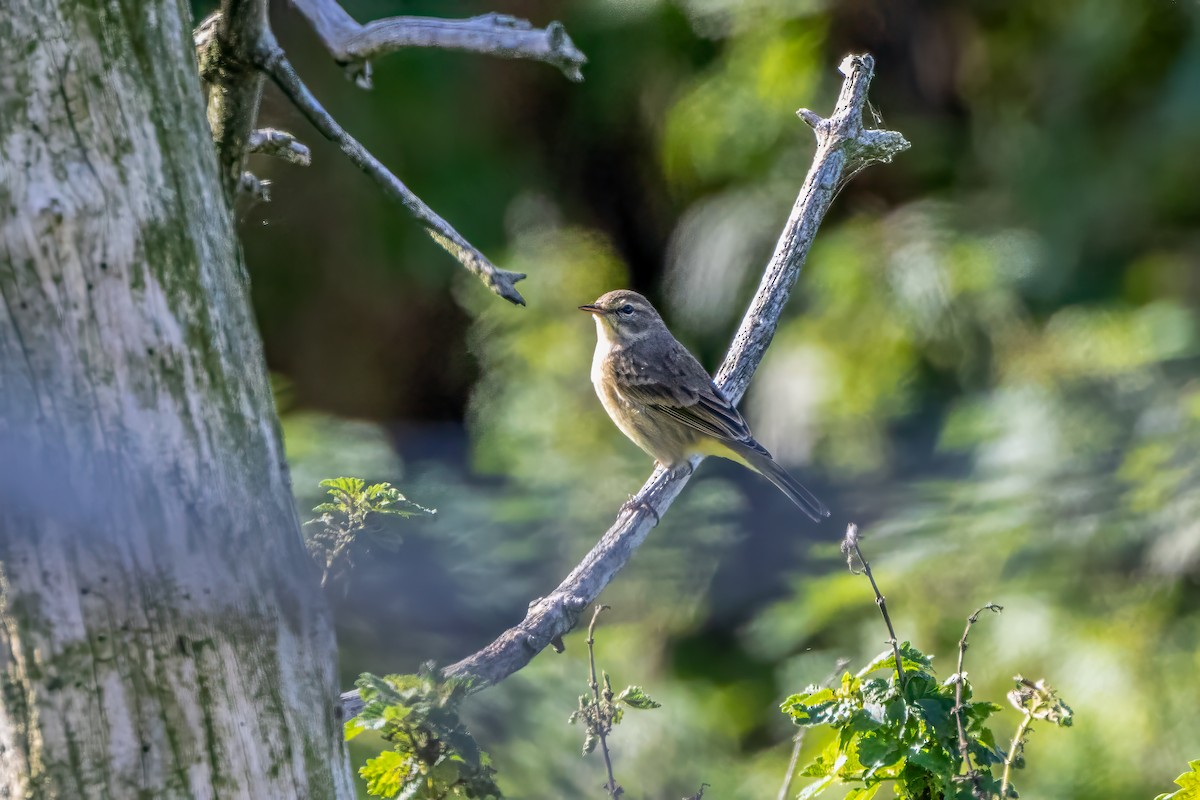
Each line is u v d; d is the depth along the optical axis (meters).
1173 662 12.27
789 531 15.12
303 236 15.57
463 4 16.11
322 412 15.74
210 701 3.85
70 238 3.74
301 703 4.08
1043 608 12.84
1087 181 15.20
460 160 16.36
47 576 3.72
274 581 4.05
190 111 4.00
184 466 3.87
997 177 15.75
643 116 17.34
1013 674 12.66
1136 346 14.07
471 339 16.39
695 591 14.98
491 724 10.09
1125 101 15.27
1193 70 14.84
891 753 5.02
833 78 16.22
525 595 12.35
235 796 3.88
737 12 16.52
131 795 3.77
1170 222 15.02
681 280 16.92
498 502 13.38
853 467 15.09
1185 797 5.04
